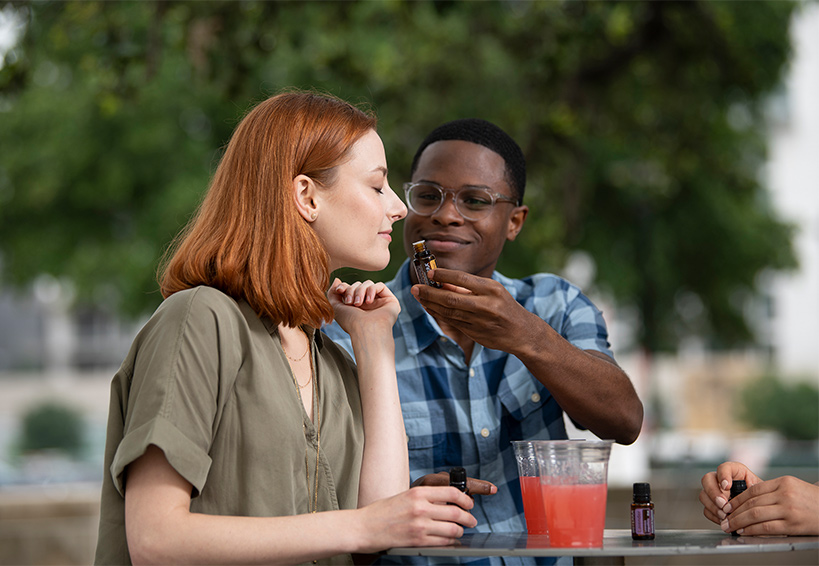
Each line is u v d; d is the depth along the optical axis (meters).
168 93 10.45
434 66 8.05
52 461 19.25
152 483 1.58
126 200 11.42
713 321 13.65
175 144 11.04
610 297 12.98
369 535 1.59
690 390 24.14
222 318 1.72
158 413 1.60
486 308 1.91
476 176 2.43
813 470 10.01
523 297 2.59
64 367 30.14
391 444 1.99
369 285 2.18
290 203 1.84
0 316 29.95
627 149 10.40
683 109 8.80
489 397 2.40
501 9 7.95
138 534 1.56
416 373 2.41
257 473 1.69
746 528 1.79
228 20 6.16
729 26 7.49
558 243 8.17
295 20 6.70
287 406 1.76
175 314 1.70
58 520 6.33
